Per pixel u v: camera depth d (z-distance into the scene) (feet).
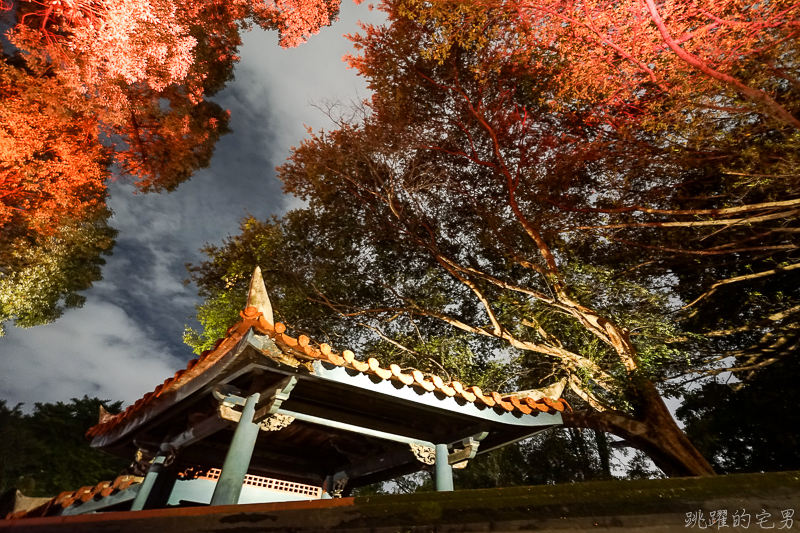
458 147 42.22
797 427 25.55
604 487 4.05
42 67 52.65
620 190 35.35
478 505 4.25
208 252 43.32
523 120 39.22
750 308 29.71
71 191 60.75
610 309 28.30
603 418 27.68
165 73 47.32
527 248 36.63
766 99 22.47
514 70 35.96
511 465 43.45
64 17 43.09
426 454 19.07
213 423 17.11
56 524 5.40
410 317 37.78
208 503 20.51
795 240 28.22
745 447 28.45
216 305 39.24
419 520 4.28
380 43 40.29
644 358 25.49
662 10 24.27
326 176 41.52
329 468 24.09
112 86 54.65
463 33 32.63
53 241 62.69
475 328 33.35
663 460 25.91
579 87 30.81
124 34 40.57
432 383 17.93
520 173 39.37
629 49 26.55
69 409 70.18
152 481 19.19
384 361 33.53
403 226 41.60
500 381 29.78
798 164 23.73
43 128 55.16
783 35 22.11
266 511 4.84
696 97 25.67
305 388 16.92
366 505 4.58
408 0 32.99
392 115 41.11
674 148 29.73
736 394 27.99
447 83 40.40
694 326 31.30
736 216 28.73
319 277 38.96
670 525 3.59
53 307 68.08
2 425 62.80
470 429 19.30
